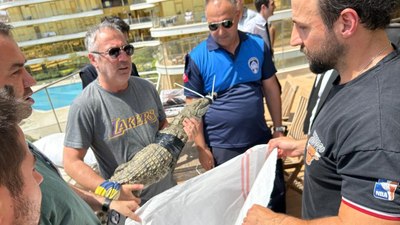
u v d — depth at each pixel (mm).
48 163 1125
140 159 1578
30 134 3984
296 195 3236
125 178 1521
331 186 1137
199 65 2367
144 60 6371
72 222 1019
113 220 1346
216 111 2377
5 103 606
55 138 3400
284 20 9141
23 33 35469
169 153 1606
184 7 25734
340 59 1059
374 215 872
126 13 36406
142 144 1937
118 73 1787
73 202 1050
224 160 2445
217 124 2395
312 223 1036
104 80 1827
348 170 946
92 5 36156
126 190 1476
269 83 2582
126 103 1893
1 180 547
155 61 6609
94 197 1442
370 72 974
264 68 2518
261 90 2531
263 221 1135
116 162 1910
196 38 8109
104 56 1752
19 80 1142
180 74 5793
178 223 1354
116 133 1868
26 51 35625
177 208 1352
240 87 2359
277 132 2615
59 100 4324
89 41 1822
